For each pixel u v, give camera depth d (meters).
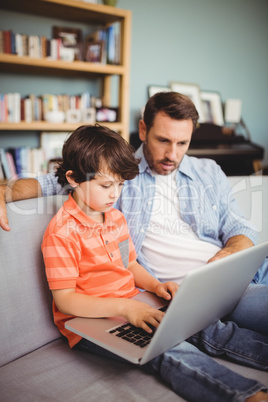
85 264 1.03
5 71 2.86
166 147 1.33
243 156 3.40
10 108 2.68
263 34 4.30
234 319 1.12
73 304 0.95
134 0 3.34
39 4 2.63
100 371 0.92
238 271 0.91
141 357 0.79
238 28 4.08
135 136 3.23
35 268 1.04
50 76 3.07
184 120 1.30
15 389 0.85
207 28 3.85
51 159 2.93
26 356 0.99
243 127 4.31
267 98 4.48
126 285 1.11
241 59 4.18
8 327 0.97
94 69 2.76
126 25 2.84
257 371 0.93
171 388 0.86
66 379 0.88
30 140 3.02
